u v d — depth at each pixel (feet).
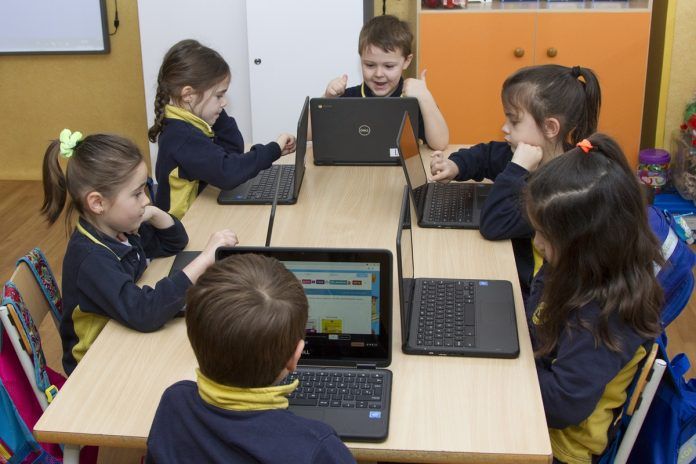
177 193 8.14
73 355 6.23
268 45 13.52
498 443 4.59
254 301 3.66
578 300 5.13
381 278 5.10
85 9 14.37
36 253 6.71
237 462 3.65
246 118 14.19
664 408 5.49
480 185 8.09
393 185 8.23
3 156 15.53
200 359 3.75
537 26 12.80
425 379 5.15
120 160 5.97
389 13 13.94
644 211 5.17
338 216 7.48
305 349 5.29
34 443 5.97
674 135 13.47
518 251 7.20
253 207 7.79
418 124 9.22
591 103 7.16
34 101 15.19
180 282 5.76
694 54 12.95
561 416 5.21
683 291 5.87
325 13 13.32
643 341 5.20
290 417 3.78
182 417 3.82
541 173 5.26
